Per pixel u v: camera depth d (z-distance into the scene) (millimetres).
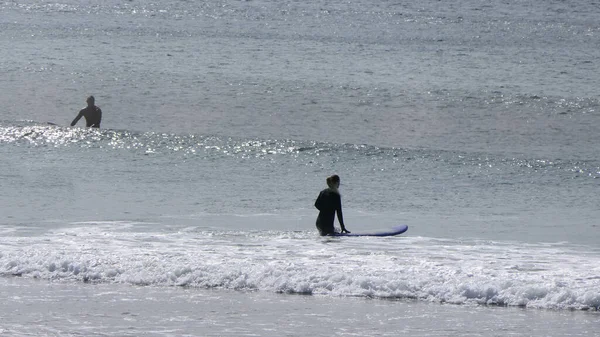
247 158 105812
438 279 42812
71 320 37344
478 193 86250
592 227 65875
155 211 73500
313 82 184625
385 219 70312
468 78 195375
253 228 63719
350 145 114000
